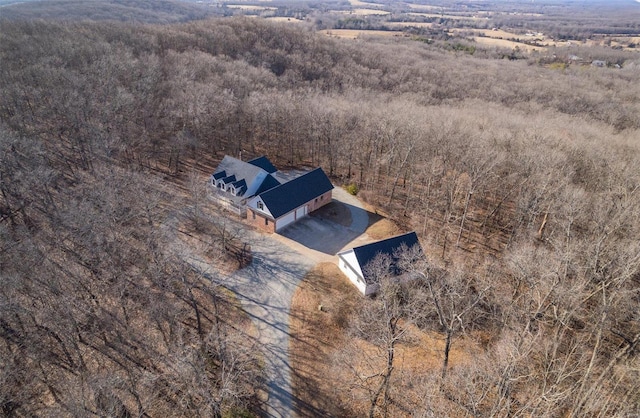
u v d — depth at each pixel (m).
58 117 64.38
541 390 29.86
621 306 37.25
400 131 66.00
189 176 65.94
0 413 30.75
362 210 62.41
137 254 46.72
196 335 38.34
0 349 34.22
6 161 49.69
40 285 39.34
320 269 48.59
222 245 51.38
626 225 41.72
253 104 74.19
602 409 28.44
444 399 32.25
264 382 34.94
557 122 73.69
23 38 79.44
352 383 34.50
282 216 55.53
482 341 38.84
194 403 31.42
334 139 71.69
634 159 53.09
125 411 31.11
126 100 64.56
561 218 47.00
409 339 38.47
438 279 41.56
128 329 37.66
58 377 33.78
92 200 51.34
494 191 59.41
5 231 43.72
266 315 41.72
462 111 79.94
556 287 33.56
